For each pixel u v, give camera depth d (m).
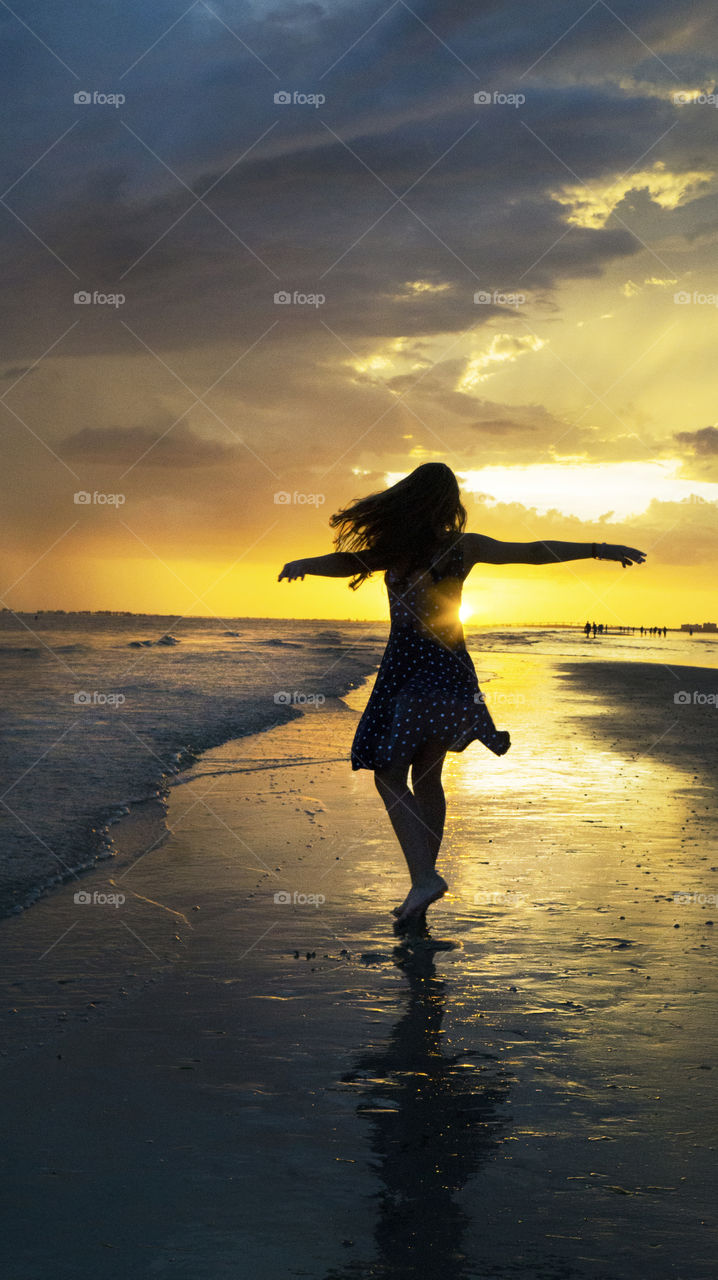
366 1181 2.22
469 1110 2.58
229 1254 1.95
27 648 41.75
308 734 11.69
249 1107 2.58
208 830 6.16
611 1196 2.17
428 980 3.59
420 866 4.24
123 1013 3.25
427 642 4.19
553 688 21.09
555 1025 3.17
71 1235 2.00
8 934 4.09
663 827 6.45
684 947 3.99
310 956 3.86
